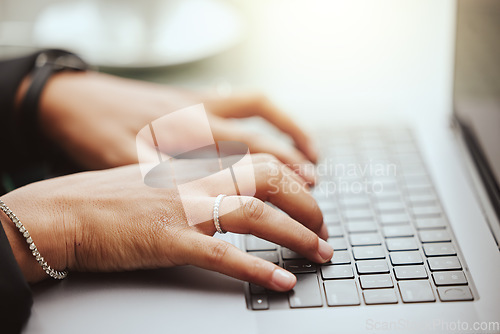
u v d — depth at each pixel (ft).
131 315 1.48
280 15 3.48
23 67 2.48
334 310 1.50
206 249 1.57
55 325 1.45
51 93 2.46
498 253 1.69
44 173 2.39
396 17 3.46
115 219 1.66
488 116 1.95
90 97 2.46
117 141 2.27
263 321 1.47
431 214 1.90
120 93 2.53
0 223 1.54
